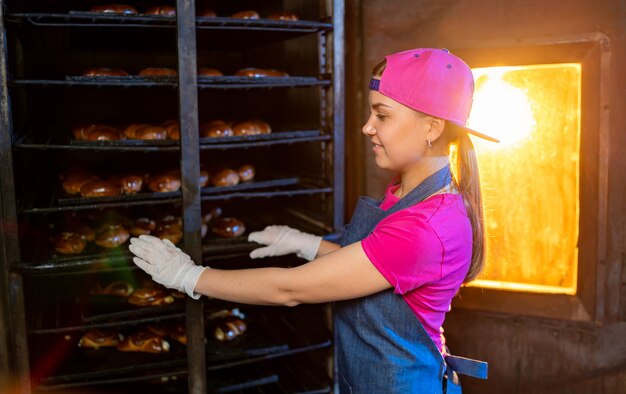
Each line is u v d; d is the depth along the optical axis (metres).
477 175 1.48
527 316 2.30
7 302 1.80
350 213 2.80
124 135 2.12
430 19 2.30
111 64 2.47
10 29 1.85
